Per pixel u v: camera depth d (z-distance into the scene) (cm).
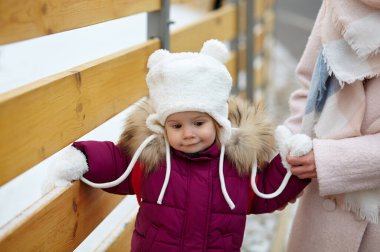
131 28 297
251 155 163
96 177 161
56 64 259
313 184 180
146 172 161
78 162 156
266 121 172
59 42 273
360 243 174
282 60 963
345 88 166
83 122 162
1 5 122
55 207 146
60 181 156
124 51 196
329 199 174
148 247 161
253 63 471
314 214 179
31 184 250
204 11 438
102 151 162
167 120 156
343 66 159
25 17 132
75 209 159
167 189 158
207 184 159
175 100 151
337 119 167
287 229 328
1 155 123
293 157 163
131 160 163
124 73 193
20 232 130
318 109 175
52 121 143
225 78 158
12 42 127
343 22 153
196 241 157
